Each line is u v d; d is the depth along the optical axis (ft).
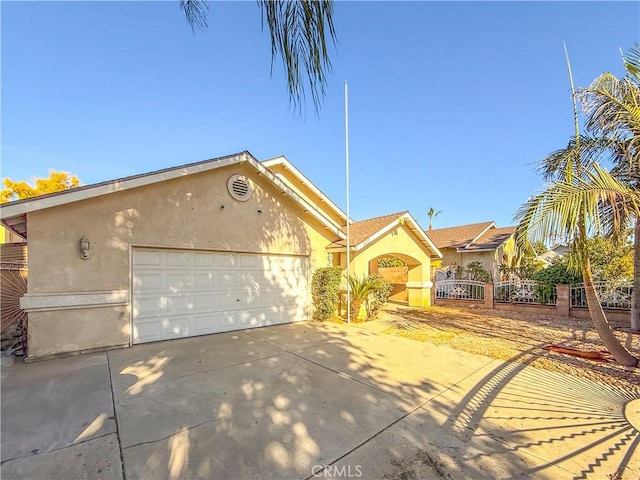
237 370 18.93
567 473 9.57
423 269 49.19
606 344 20.20
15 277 23.31
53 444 11.05
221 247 29.19
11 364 19.80
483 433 12.00
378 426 12.48
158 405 14.15
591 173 16.49
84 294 22.29
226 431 12.00
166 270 26.35
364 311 37.19
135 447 10.91
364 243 37.81
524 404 14.61
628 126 17.99
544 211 15.83
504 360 21.47
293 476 9.49
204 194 28.35
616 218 17.08
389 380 17.54
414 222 45.21
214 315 28.96
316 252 37.88
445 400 14.99
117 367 19.31
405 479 9.36
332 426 12.45
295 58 6.51
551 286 41.29
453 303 52.01
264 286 32.81
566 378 18.02
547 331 30.71
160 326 25.88
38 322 20.83
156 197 25.67
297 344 25.25
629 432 12.03
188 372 18.52
